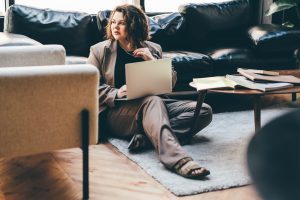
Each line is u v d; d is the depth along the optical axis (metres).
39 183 2.49
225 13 4.81
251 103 4.40
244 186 2.47
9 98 2.14
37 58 2.79
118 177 2.59
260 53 4.35
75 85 2.22
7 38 3.34
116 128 3.15
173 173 2.61
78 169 2.70
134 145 2.96
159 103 2.82
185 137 3.13
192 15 4.69
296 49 4.42
